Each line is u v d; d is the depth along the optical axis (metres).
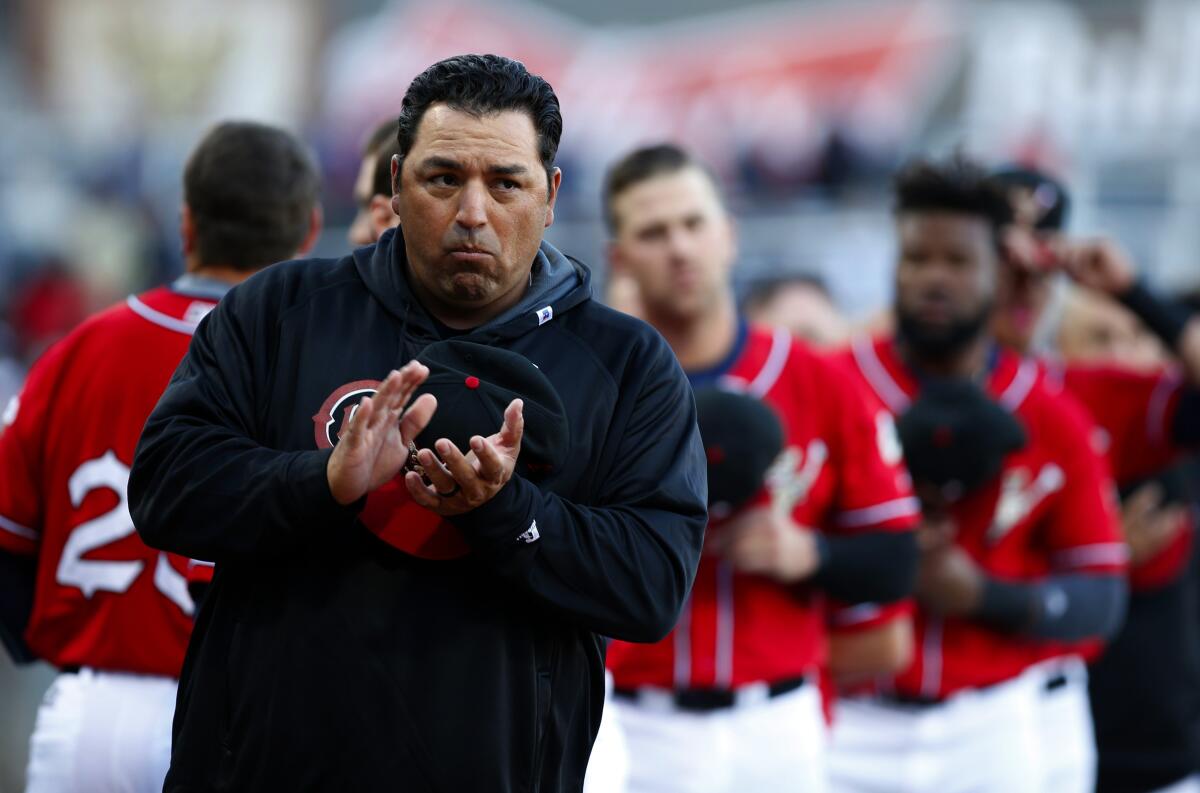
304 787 8.35
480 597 8.57
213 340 9.07
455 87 8.56
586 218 42.97
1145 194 40.25
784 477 14.73
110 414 11.91
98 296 47.31
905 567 14.83
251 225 12.23
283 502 8.22
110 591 11.90
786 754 14.68
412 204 8.60
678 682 14.38
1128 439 18.64
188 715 8.82
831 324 20.84
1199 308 20.92
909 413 15.70
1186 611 19.64
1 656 22.30
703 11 43.84
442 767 8.34
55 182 49.66
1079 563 16.59
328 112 48.75
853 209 41.34
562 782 8.95
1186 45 40.56
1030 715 16.80
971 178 16.03
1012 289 17.55
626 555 8.55
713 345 14.97
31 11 52.94
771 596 14.59
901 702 16.50
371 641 8.41
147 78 51.94
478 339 8.87
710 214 14.81
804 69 42.91
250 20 50.41
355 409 8.09
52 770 12.08
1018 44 41.56
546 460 8.55
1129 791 19.45
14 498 12.20
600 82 44.81
